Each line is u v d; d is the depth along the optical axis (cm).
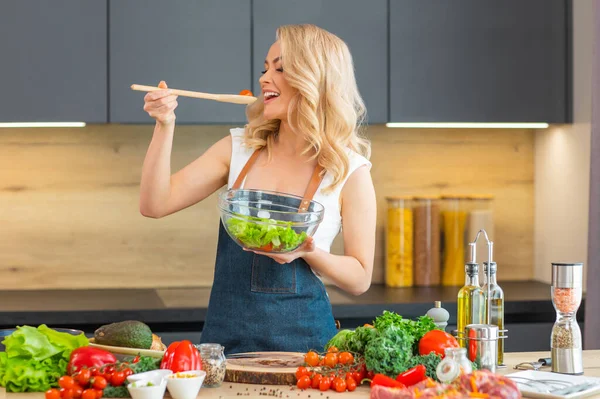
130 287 394
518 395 155
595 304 336
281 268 224
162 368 175
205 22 356
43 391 174
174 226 396
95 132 390
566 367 199
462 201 398
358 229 229
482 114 372
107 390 167
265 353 201
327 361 178
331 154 228
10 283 387
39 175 387
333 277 219
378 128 407
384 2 366
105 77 352
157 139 221
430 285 397
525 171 416
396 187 410
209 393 172
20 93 348
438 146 411
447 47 370
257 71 359
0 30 346
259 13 359
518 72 374
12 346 175
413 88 368
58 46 349
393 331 177
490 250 209
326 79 229
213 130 395
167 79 354
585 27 363
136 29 353
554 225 396
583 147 366
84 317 329
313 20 362
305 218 196
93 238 391
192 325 344
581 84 367
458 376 159
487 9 371
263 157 237
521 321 358
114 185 392
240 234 194
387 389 157
